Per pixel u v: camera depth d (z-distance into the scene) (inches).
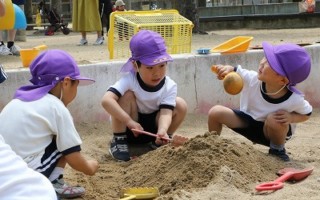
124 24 231.9
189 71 210.7
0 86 185.2
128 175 134.3
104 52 323.3
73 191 119.0
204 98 214.8
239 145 138.9
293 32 542.6
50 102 114.0
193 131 192.2
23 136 111.2
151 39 153.0
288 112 147.4
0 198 76.3
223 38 449.1
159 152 139.5
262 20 676.7
